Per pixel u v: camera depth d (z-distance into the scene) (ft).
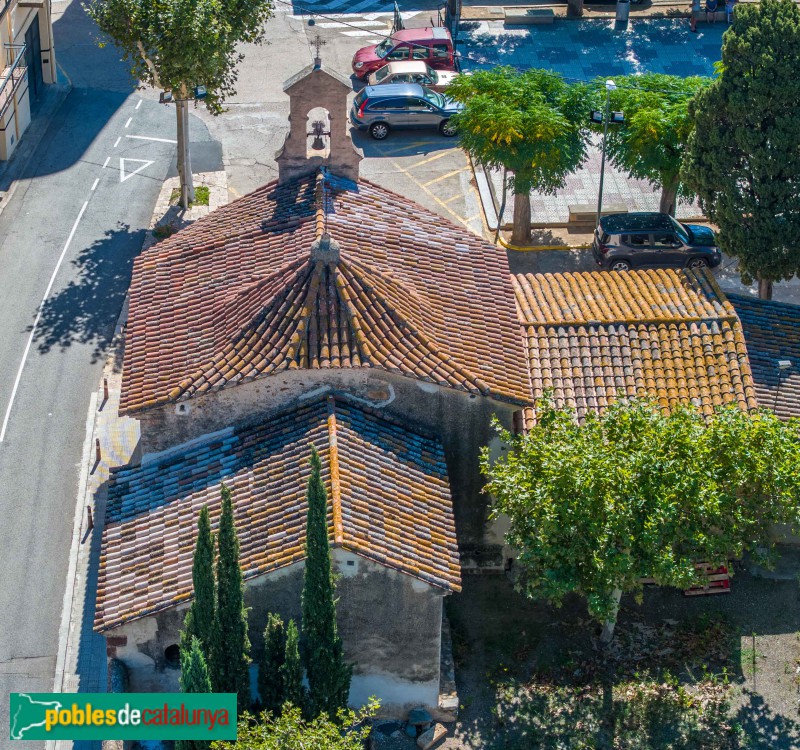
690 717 107.45
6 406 134.82
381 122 182.50
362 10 219.82
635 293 126.93
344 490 98.94
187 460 107.65
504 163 154.20
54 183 168.86
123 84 191.72
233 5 157.69
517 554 114.62
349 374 106.22
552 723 106.73
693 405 115.55
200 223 126.93
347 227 118.01
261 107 188.85
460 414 109.50
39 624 113.39
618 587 103.55
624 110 157.07
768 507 106.11
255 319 108.47
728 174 137.28
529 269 159.12
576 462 101.60
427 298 115.24
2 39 170.30
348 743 91.09
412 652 101.81
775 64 129.90
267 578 97.25
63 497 125.29
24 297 149.38
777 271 138.72
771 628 115.24
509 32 214.48
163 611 97.19
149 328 114.52
